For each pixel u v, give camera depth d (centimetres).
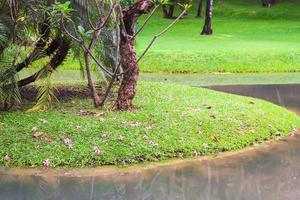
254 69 1443
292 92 1149
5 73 802
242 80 1309
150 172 637
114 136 702
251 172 643
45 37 856
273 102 1039
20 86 898
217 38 2098
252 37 2147
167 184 603
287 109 976
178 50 1573
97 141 689
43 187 591
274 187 599
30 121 755
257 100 979
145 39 2019
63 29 782
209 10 2223
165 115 789
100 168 643
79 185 598
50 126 729
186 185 601
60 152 663
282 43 1880
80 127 727
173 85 1082
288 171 650
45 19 814
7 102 826
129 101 820
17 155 658
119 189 588
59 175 623
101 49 893
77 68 1380
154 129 730
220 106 873
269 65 1469
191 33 2323
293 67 1469
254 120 810
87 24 826
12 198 562
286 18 3008
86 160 652
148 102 882
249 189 592
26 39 838
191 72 1416
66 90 1002
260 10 3156
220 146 714
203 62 1458
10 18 798
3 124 744
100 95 945
